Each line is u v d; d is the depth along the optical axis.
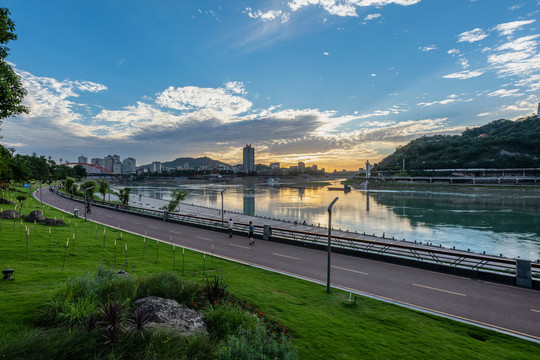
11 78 16.59
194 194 176.75
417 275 17.56
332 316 11.70
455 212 92.19
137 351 6.93
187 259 20.05
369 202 126.12
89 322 7.18
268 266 19.17
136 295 10.25
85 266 16.20
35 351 6.13
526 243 53.25
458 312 12.75
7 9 14.92
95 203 62.28
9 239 20.95
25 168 66.31
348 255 22.06
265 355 7.37
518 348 9.95
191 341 7.48
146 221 39.34
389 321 11.56
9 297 9.47
